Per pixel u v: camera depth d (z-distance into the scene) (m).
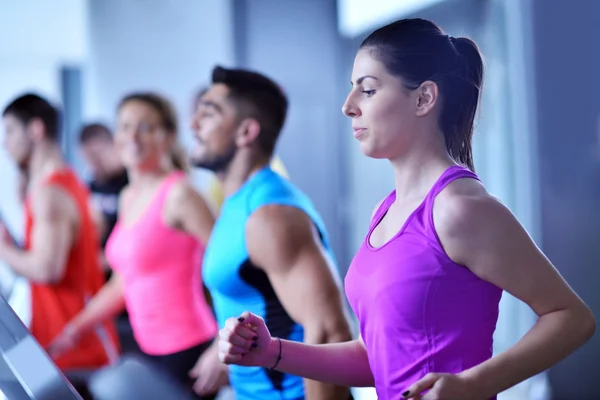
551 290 1.31
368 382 1.62
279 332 2.03
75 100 7.54
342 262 7.59
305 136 7.54
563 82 4.64
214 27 7.57
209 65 7.59
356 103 1.42
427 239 1.35
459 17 5.80
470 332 1.36
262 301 2.04
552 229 4.63
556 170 4.64
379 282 1.40
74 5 7.41
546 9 4.61
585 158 4.65
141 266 2.94
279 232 1.95
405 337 1.38
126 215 3.07
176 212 2.89
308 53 7.58
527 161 4.75
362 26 7.19
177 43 7.61
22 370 1.09
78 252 3.32
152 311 2.94
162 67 7.60
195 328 2.95
